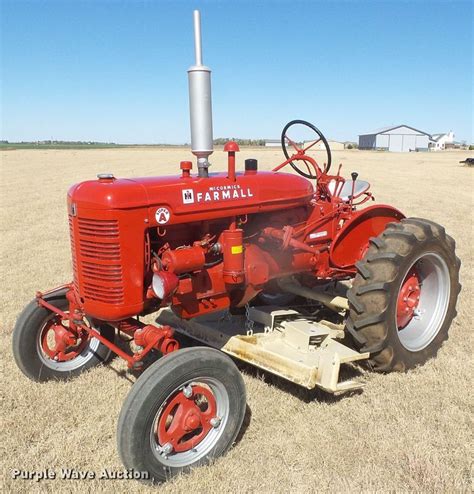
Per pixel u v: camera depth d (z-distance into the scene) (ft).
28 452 10.64
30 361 13.26
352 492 9.37
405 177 77.05
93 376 13.91
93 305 10.93
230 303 12.91
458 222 35.78
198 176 12.02
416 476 9.69
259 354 12.57
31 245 30.60
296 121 15.99
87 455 10.55
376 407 12.05
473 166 104.73
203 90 11.42
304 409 12.16
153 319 17.31
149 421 9.38
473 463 10.11
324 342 13.23
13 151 223.51
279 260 13.67
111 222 10.36
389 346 13.24
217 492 9.48
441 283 14.69
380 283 12.76
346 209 15.47
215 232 12.27
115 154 185.16
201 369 9.88
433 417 11.68
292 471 10.02
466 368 14.07
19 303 19.53
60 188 65.77
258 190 12.73
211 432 10.43
